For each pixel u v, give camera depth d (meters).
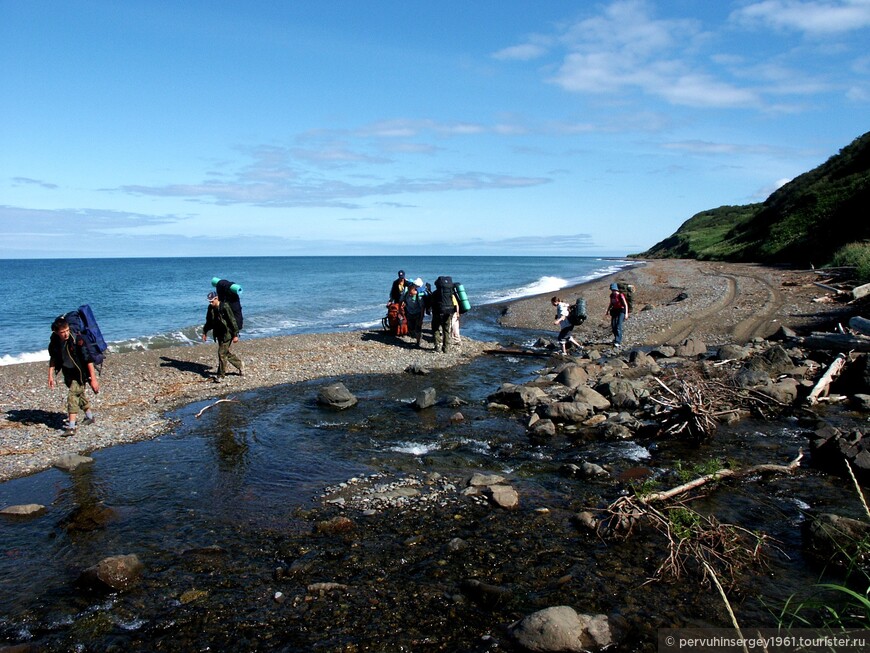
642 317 25.94
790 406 12.03
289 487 8.43
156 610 5.37
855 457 8.39
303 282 63.97
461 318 30.58
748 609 5.27
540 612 4.90
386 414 12.48
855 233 36.00
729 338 19.88
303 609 5.33
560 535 6.75
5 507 7.88
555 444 10.32
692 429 10.36
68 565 6.26
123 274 84.12
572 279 67.38
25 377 15.54
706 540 6.42
